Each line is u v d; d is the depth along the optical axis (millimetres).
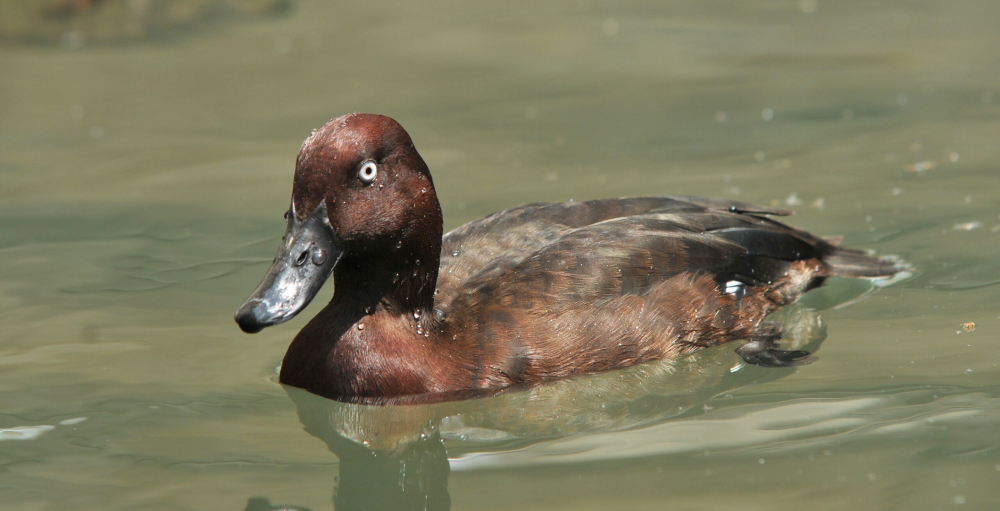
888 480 6969
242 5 26203
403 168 8586
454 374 8727
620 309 9148
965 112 16156
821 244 10805
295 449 7941
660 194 13484
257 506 7035
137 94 19922
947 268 10758
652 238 9578
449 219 12844
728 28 23359
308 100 19172
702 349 9531
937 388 8320
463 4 27125
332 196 8336
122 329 10164
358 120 8516
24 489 7246
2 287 11266
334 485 7371
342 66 21578
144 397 8766
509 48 22578
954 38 20859
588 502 6898
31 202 14312
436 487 7254
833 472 7125
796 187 13500
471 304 9039
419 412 8586
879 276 10523
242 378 9164
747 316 9766
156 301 10859
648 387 8836
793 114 16859
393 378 8641
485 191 13945
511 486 7203
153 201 14203
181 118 18328
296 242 8297
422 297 8836
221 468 7602
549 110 17969
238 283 11305
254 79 20766
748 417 8086
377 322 8742
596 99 18469
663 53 21484
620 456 7570
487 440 8016
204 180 15047
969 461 7152
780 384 8680
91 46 23609
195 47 23578
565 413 8438
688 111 17438
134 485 7320
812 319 9977
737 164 14641
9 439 8016
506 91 19312
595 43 22656
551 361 8875
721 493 6934
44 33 23797
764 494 6887
